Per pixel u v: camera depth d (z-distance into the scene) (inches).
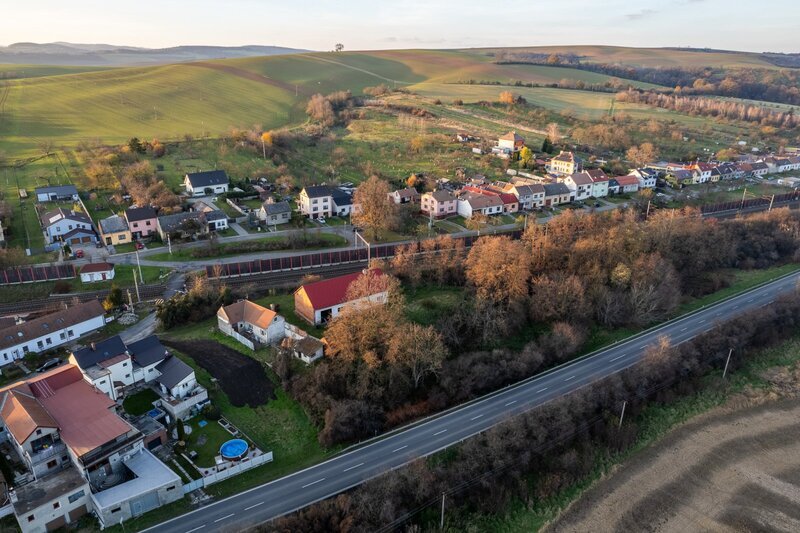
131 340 3944.4
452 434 3154.5
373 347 3526.1
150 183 6815.9
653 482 3120.1
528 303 4320.9
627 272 4628.4
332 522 2522.1
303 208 6481.3
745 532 2832.2
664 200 7554.1
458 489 2834.6
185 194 6727.4
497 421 3260.3
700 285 5167.3
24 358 3678.6
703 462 3282.5
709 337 4175.7
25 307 4362.7
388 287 4197.8
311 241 5644.7
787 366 4200.3
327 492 2716.5
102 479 2694.4
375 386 3366.1
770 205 7145.7
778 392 3909.9
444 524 2679.6
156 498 2600.9
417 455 2974.9
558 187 7367.1
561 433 3230.8
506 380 3673.7
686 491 3075.8
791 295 4766.2
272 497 2684.5
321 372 3361.2
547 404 3319.4
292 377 3440.0
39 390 3004.4
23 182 6845.5
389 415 3299.7
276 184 7377.0
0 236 5241.1
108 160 7288.4
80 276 4776.1
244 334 3919.8
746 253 5871.1
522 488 2947.8
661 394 3732.8
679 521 2886.3
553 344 3912.4
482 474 2915.8
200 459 2891.2
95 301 4111.7
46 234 5462.6
